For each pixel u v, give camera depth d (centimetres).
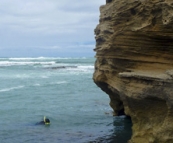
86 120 2216
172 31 1262
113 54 1556
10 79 5719
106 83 1858
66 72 7819
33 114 2477
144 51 1421
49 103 3027
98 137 1764
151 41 1377
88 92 3881
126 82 1432
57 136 1803
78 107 2773
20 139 1755
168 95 1220
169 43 1341
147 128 1391
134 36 1415
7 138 1778
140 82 1352
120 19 1460
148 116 1388
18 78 5962
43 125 2089
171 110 1230
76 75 6838
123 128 1952
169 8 1197
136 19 1388
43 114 2470
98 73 1895
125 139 1703
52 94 3706
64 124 2109
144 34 1364
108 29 1780
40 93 3791
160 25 1285
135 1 1374
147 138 1392
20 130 1955
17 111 2609
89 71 8194
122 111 2284
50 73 7431
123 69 1542
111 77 1700
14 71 8056
